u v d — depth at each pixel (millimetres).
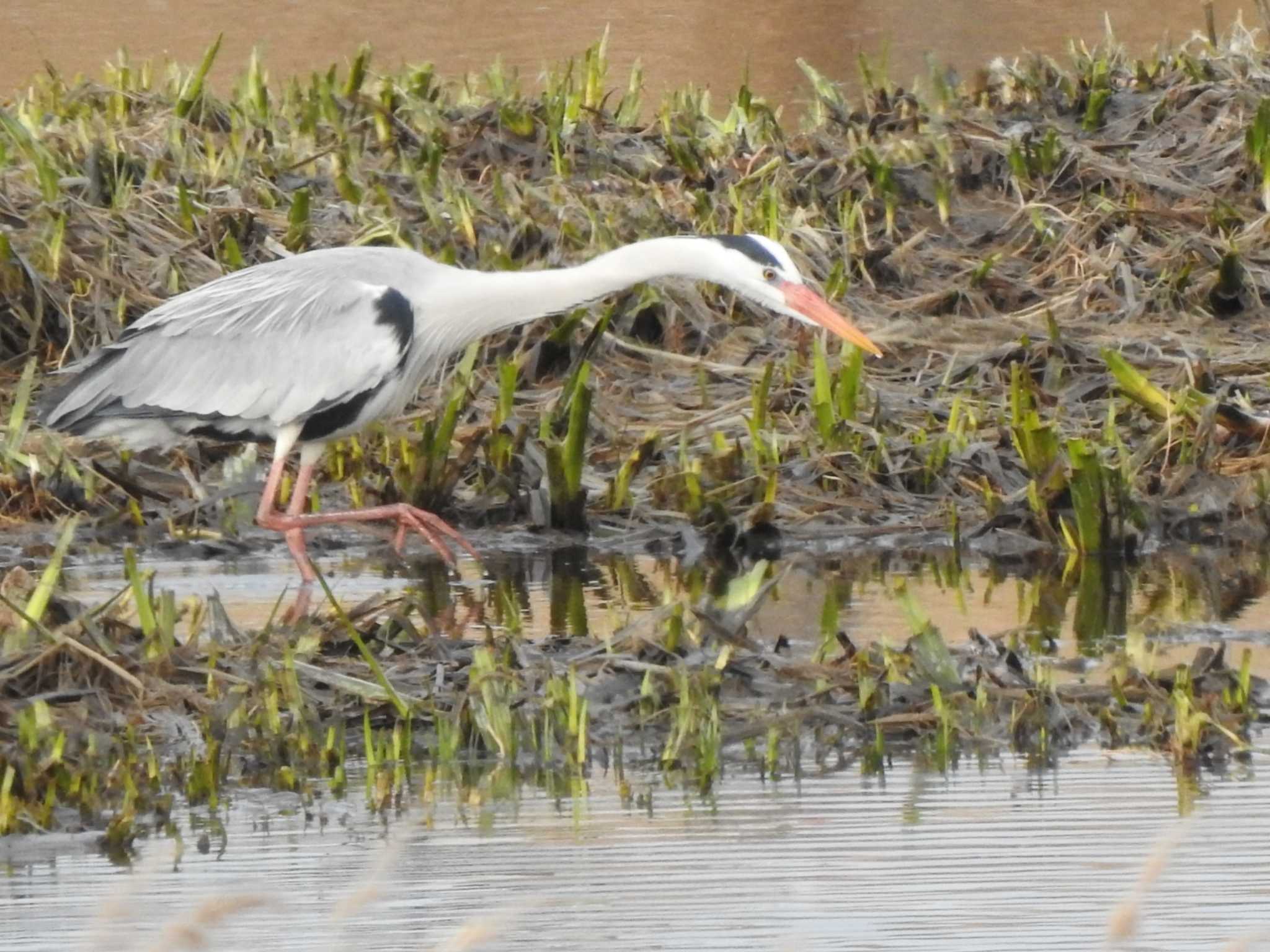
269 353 12453
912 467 14203
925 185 18969
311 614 11680
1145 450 13922
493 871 8359
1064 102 21438
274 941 7719
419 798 9258
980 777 9414
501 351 15977
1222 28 27250
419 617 11664
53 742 9391
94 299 15930
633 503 13875
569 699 9820
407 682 10398
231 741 9828
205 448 14625
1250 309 17016
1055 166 19281
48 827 8992
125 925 7891
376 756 9648
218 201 17859
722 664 10297
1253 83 20750
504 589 12375
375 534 13727
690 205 18391
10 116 17953
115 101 20703
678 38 27406
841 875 8242
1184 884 8078
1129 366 14266
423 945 7672
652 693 10133
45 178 16891
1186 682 10070
